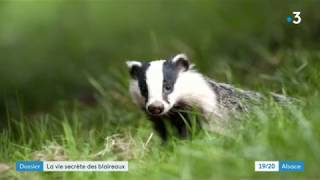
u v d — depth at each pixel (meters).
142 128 15.14
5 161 13.73
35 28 33.62
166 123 14.30
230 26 25.89
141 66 14.02
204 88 13.95
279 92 15.45
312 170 10.59
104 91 20.94
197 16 28.52
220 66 21.39
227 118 13.69
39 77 26.53
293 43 21.50
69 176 12.49
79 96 23.70
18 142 14.85
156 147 13.23
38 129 15.25
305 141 10.90
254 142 11.41
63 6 34.78
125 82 19.06
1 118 21.45
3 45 31.75
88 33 31.47
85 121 18.12
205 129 12.82
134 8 32.12
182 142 12.74
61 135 14.48
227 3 27.64
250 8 26.44
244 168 10.86
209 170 10.96
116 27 31.25
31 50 30.78
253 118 12.76
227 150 11.48
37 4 36.31
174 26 28.61
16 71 27.80
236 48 23.91
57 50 30.23
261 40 23.36
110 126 16.50
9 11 36.00
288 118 12.44
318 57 17.14
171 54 23.98
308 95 14.42
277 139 11.23
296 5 24.20
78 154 13.23
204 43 24.58
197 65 22.22
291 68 16.66
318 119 11.84
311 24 22.77
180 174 11.11
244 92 14.24
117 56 27.08
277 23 24.09
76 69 26.88
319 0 23.78
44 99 24.38
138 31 29.95
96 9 33.69
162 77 13.65
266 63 20.95
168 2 31.09
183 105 13.92
